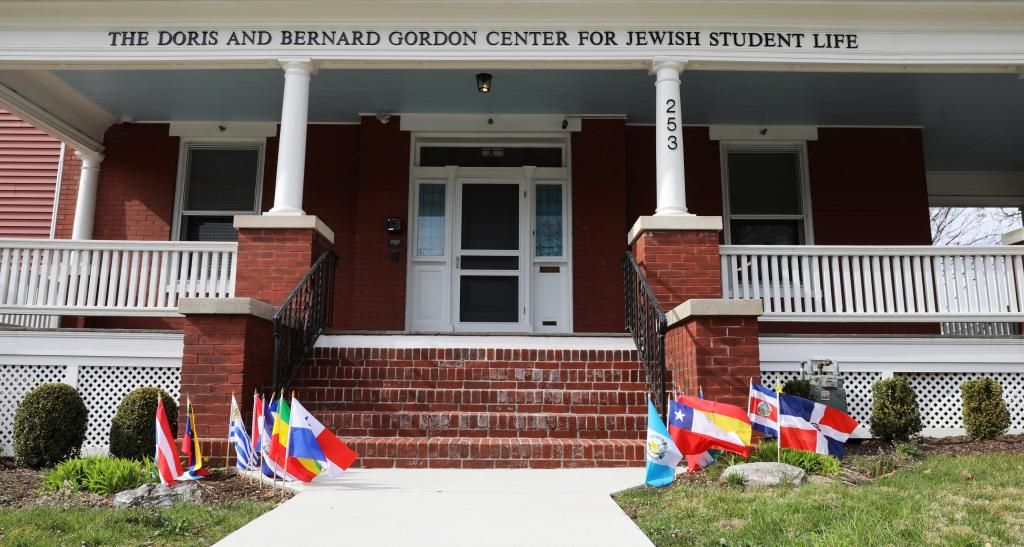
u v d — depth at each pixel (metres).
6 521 4.15
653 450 4.98
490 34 7.61
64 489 5.07
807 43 7.57
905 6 7.45
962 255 7.46
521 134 10.16
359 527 3.87
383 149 10.05
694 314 5.92
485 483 5.09
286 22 7.61
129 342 7.18
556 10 7.56
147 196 10.16
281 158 7.52
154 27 7.63
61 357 7.16
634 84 9.08
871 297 7.41
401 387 6.89
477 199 10.12
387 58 7.59
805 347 7.20
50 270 7.88
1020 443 6.52
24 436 6.04
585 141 10.11
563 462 5.78
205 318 5.99
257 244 7.33
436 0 7.46
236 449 5.27
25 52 7.57
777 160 10.53
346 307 9.91
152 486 4.74
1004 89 9.16
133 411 5.99
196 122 10.31
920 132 10.49
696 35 7.58
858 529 3.74
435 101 9.65
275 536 3.69
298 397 6.70
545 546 3.54
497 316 9.85
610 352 7.12
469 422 6.33
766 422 5.63
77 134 9.74
